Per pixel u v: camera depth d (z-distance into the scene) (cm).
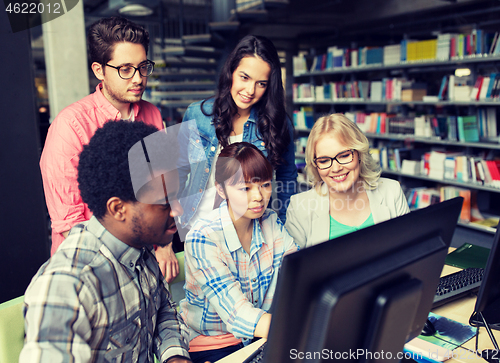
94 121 149
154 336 99
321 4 721
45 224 233
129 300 81
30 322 64
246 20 599
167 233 76
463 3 554
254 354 99
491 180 407
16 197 223
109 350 78
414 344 103
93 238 75
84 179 70
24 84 219
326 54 634
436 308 124
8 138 217
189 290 125
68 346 65
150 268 93
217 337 124
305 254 58
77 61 342
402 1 651
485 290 93
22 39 216
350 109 610
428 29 632
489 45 416
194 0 853
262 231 129
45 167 139
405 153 500
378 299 67
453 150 463
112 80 146
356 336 67
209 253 115
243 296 113
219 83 174
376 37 716
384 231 69
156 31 887
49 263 71
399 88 502
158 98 709
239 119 178
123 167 67
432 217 77
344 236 63
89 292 70
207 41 570
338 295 61
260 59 162
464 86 434
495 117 430
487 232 412
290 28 820
